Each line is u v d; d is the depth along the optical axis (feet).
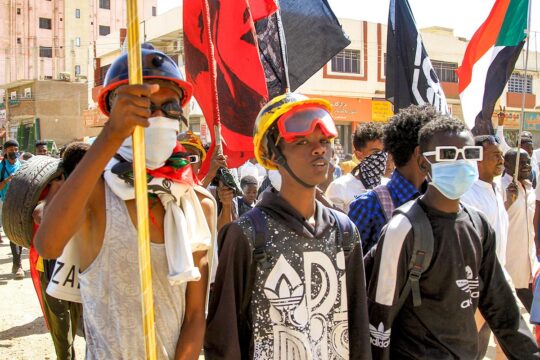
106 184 6.69
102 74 113.19
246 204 20.01
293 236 7.52
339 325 7.72
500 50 17.89
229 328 7.26
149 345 5.73
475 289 8.89
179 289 6.86
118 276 6.51
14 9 182.50
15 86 142.20
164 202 6.73
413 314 8.62
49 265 13.26
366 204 11.02
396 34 17.44
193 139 13.79
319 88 86.84
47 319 13.85
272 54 13.78
